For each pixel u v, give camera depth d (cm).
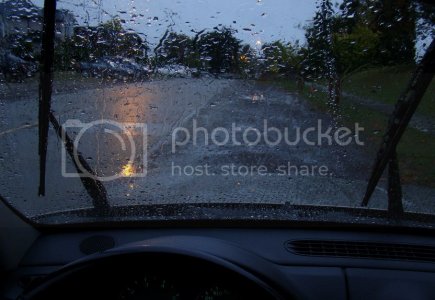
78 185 427
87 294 221
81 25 522
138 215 318
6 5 448
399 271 262
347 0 506
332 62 573
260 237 292
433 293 252
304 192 425
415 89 315
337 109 595
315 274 259
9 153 474
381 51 515
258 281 214
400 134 325
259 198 412
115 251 213
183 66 627
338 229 300
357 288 254
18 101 498
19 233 289
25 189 412
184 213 320
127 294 223
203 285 221
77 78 559
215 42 615
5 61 476
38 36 455
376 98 546
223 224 304
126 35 568
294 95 637
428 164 520
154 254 214
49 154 476
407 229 295
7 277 272
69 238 297
